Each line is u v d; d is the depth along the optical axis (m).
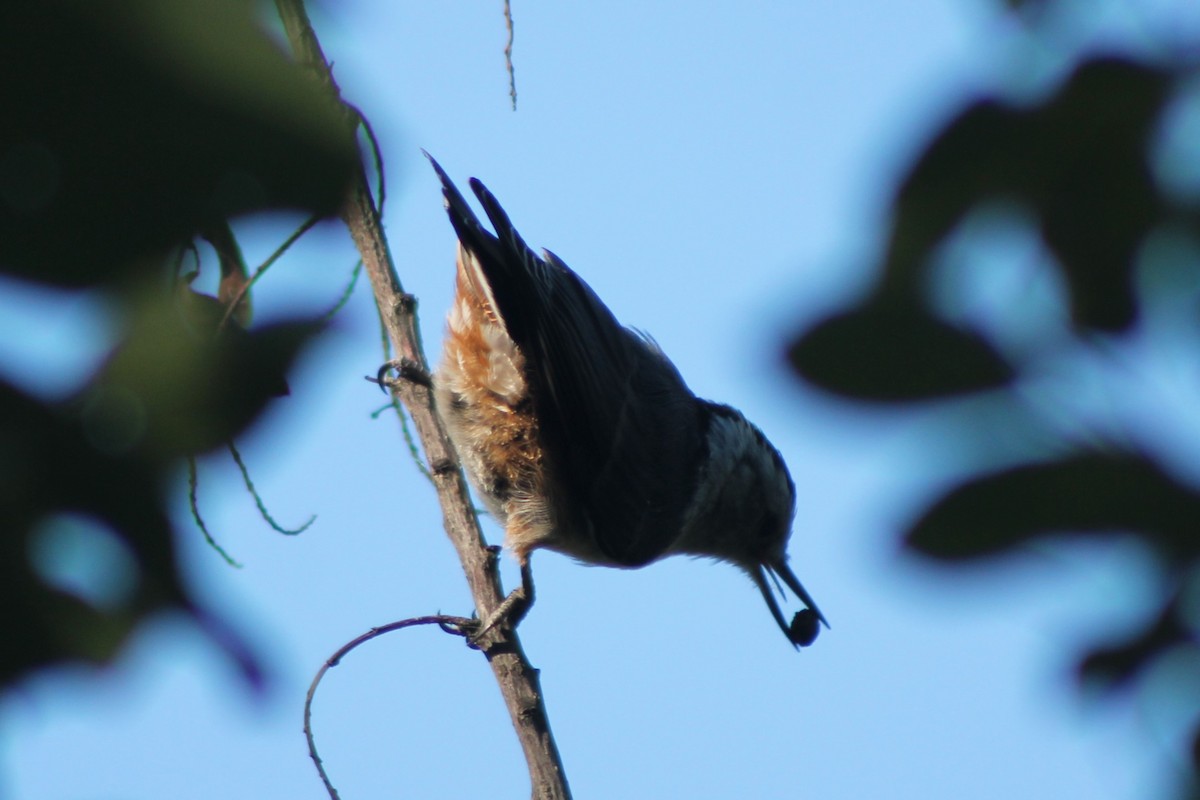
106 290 1.48
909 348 2.25
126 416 1.93
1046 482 2.19
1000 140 2.28
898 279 2.28
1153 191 2.22
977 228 2.29
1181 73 2.22
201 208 1.41
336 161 1.44
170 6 1.37
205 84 1.37
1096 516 2.17
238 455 2.15
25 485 1.91
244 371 2.17
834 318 2.28
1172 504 2.13
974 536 2.21
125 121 1.36
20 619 1.97
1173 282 2.22
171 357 1.91
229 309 2.25
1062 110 2.25
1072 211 2.25
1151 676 2.31
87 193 1.38
